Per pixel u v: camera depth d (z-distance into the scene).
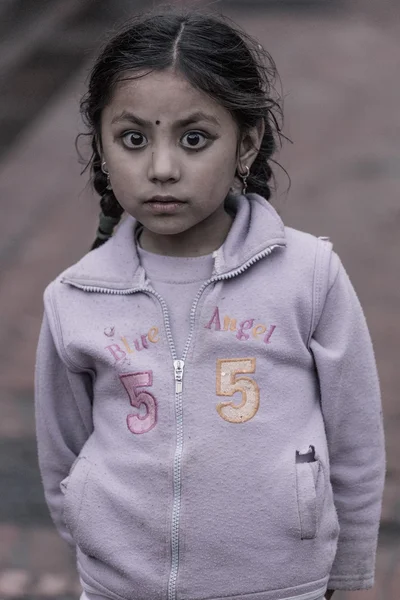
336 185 8.05
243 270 2.35
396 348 5.61
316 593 2.33
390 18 13.81
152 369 2.30
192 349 2.31
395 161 8.57
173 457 2.26
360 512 2.48
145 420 2.30
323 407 2.38
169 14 2.34
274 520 2.25
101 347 2.34
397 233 7.16
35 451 4.76
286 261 2.38
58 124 9.30
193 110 2.18
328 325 2.38
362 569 2.51
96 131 2.36
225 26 2.31
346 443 2.45
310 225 7.32
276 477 2.25
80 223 7.27
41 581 3.93
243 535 2.25
